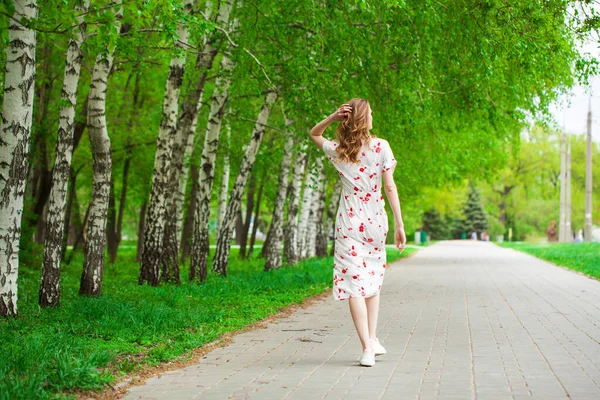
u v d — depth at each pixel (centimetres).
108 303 1003
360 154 620
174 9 817
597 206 7100
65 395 482
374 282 623
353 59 1355
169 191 1573
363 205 620
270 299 1226
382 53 1385
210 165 1677
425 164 2330
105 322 855
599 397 488
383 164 618
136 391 520
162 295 1220
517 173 7319
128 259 3438
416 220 6488
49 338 713
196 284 1505
